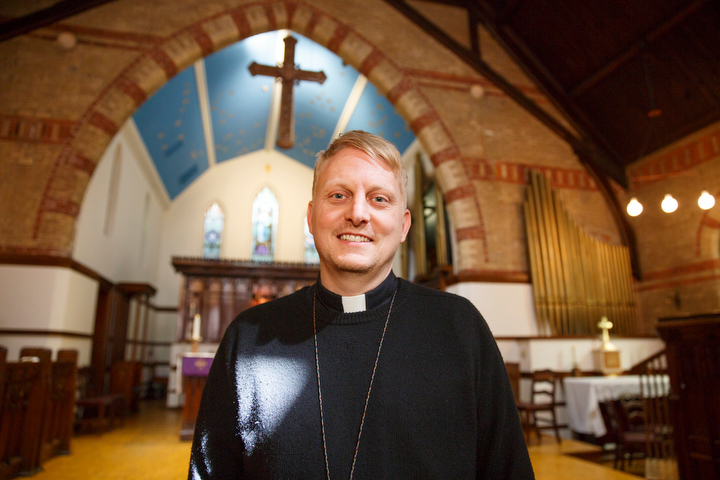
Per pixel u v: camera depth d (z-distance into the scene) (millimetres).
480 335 1189
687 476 4113
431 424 1032
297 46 11273
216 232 16984
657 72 8312
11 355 6824
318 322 1168
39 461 5039
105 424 7898
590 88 9359
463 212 8836
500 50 9797
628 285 9156
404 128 12523
